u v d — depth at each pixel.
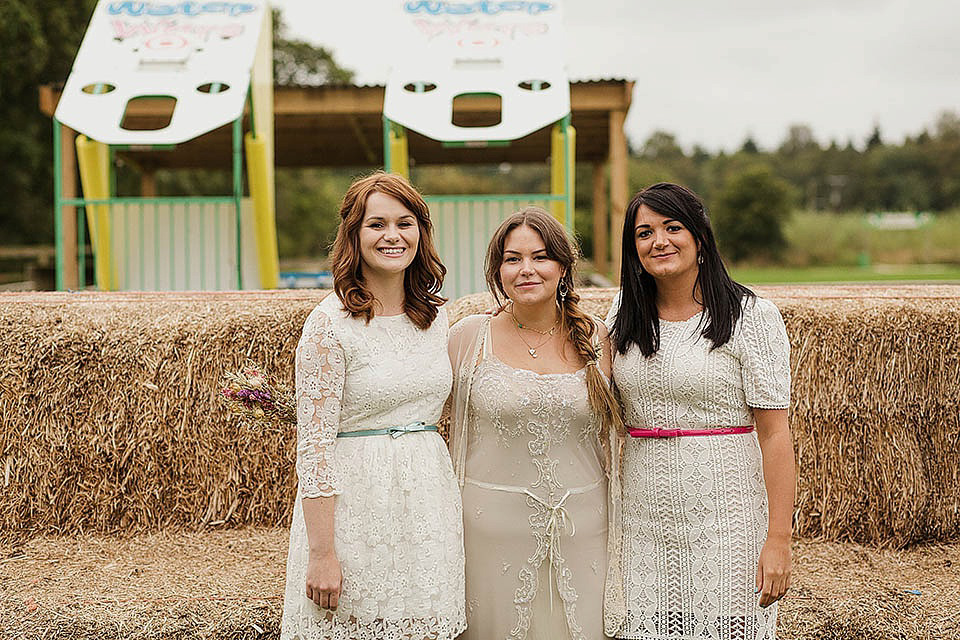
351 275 2.46
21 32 16.34
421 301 2.56
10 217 20.64
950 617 3.20
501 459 2.61
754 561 2.58
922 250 37.59
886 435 3.99
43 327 4.04
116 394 4.03
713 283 2.60
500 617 2.60
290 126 9.52
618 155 8.34
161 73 6.87
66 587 3.39
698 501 2.57
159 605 3.19
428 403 2.52
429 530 2.43
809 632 3.12
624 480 2.72
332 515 2.37
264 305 4.20
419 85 7.03
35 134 19.22
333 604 2.36
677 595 2.60
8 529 3.98
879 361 3.99
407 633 2.40
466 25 7.45
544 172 48.03
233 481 4.07
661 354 2.61
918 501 3.97
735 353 2.57
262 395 2.62
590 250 23.78
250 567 3.62
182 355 4.04
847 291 4.58
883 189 55.94
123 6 7.52
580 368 2.66
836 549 3.93
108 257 7.56
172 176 21.97
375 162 11.94
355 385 2.43
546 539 2.59
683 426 2.61
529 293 2.57
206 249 7.50
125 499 4.04
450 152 10.79
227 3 7.62
